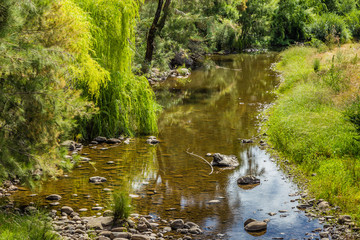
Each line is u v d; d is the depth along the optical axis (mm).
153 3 22828
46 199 7254
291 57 26609
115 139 11000
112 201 7066
